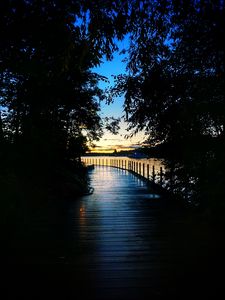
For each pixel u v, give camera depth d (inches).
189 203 406.6
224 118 297.9
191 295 154.9
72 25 236.1
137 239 258.8
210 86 293.6
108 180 886.4
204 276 178.5
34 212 370.6
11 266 195.5
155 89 386.0
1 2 217.8
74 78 645.3
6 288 164.1
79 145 745.6
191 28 240.4
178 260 205.3
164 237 264.2
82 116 757.9
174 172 445.1
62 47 253.1
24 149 410.0
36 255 217.0
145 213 377.4
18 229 285.3
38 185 446.9
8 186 324.2
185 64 321.4
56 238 262.1
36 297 153.5
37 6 224.8
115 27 212.4
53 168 555.8
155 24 223.5
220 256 212.7
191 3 202.2
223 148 317.7
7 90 404.2
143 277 177.2
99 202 471.2
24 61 289.4
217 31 220.2
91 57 251.4
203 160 342.3
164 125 425.7
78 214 372.5
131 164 1261.1
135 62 265.7
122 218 348.2
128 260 206.2
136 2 208.2
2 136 383.9
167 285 166.4
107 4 207.2
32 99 457.1
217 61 262.7
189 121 329.4
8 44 258.1
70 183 555.5
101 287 164.4
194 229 291.1
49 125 567.8
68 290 161.2
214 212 307.6
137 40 242.1
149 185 719.7
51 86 484.1
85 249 231.0
